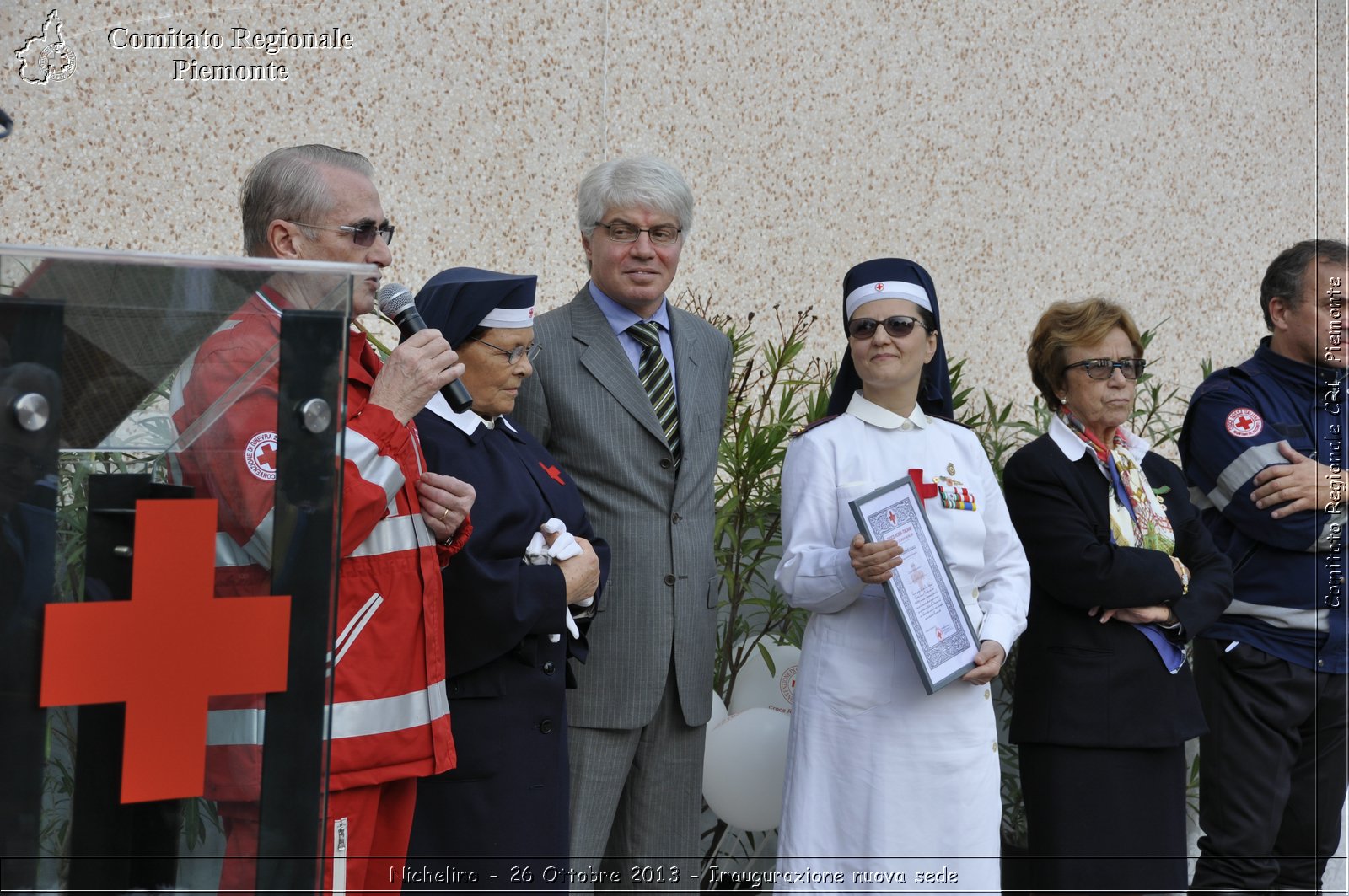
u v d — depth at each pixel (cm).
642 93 599
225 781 202
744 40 630
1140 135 785
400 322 317
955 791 386
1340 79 876
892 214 679
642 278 405
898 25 684
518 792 322
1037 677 446
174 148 480
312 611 205
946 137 702
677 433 408
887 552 368
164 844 198
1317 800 530
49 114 455
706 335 434
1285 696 507
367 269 206
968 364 703
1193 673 534
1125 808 433
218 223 488
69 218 457
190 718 199
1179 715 440
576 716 388
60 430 190
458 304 333
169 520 197
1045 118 742
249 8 497
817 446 411
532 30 567
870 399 419
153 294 194
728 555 527
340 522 207
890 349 404
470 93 550
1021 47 733
